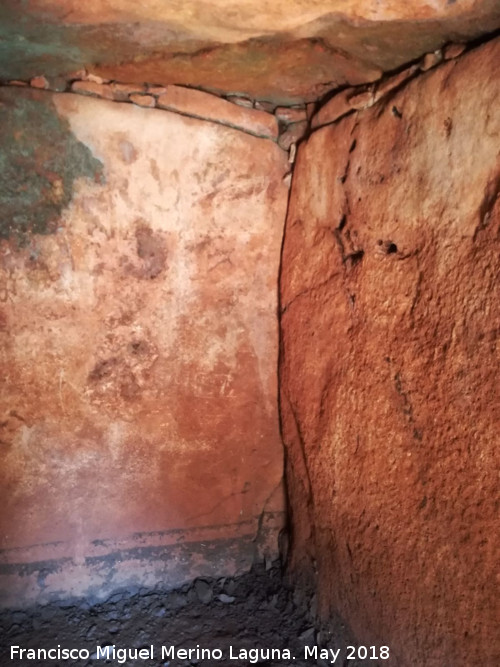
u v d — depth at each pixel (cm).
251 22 177
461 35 171
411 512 182
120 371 249
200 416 263
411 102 181
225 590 269
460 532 161
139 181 237
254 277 259
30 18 176
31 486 246
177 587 269
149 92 233
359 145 206
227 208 249
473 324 156
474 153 157
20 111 220
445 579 168
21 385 238
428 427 174
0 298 230
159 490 263
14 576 248
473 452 156
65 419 246
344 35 183
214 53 202
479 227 156
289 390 255
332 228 225
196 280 252
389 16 167
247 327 262
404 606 186
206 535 273
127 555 262
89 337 243
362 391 205
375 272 199
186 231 247
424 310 176
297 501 262
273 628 246
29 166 224
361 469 207
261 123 246
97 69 219
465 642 161
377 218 197
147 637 240
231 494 274
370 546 204
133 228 240
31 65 213
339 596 227
